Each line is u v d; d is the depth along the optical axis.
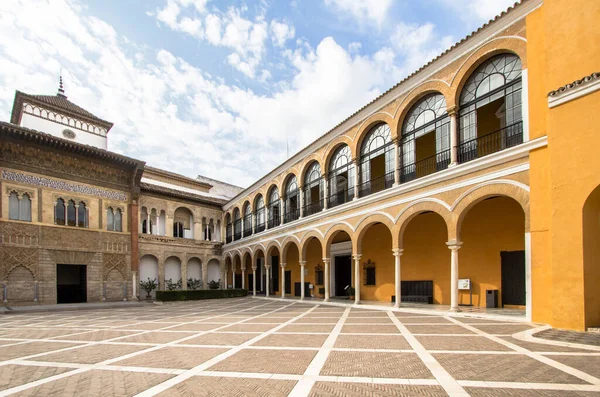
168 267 32.75
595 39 9.08
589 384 4.96
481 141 15.89
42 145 23.80
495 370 5.70
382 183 21.36
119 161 27.58
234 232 35.75
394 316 13.29
